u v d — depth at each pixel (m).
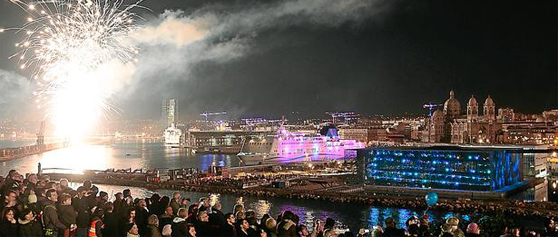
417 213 109.25
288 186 149.00
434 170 138.62
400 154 143.12
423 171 139.88
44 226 26.31
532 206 110.12
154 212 30.72
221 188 145.75
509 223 38.03
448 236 25.81
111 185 166.00
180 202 32.03
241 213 28.42
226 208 117.88
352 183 158.00
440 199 125.44
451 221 28.23
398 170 143.25
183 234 25.12
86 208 28.67
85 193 30.81
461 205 112.25
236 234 26.17
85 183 33.03
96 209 28.42
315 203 124.88
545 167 192.38
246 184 149.75
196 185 152.50
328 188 146.38
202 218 26.16
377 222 99.75
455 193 135.00
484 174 133.12
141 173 181.38
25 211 25.00
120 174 178.62
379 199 121.44
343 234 27.70
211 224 25.64
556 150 152.00
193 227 24.95
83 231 28.20
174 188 154.75
